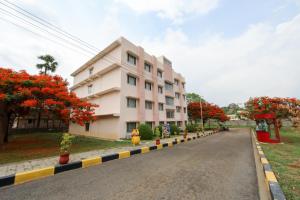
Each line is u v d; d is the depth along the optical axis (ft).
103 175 16.79
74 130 85.30
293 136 57.67
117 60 59.26
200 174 16.52
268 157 22.52
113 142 44.39
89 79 73.77
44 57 89.86
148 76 70.59
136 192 12.29
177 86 101.81
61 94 34.14
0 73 30.07
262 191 12.36
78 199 11.30
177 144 43.16
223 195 11.65
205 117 115.34
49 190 13.01
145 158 25.36
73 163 19.89
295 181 13.16
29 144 39.70
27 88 30.25
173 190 12.59
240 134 75.46
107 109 60.39
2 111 31.65
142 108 61.98
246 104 57.11
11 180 14.60
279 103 45.98
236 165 20.03
